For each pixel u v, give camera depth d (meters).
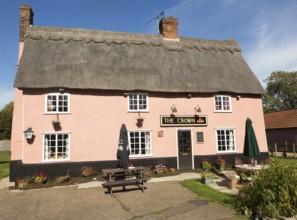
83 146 15.65
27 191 12.85
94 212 9.38
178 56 19.78
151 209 9.53
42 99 15.34
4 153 38.41
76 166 15.35
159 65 18.55
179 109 17.67
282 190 8.09
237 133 18.70
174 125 17.42
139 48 19.38
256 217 8.17
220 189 11.98
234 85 18.97
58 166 15.05
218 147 18.36
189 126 17.75
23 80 14.91
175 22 21.30
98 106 16.19
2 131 49.06
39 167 14.74
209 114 18.23
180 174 15.97
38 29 18.14
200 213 8.90
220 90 18.12
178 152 17.31
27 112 15.05
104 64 17.31
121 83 16.52
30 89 15.20
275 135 32.53
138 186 13.17
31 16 19.09
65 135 15.60
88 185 13.55
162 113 17.31
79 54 17.42
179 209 9.41
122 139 13.48
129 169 12.66
